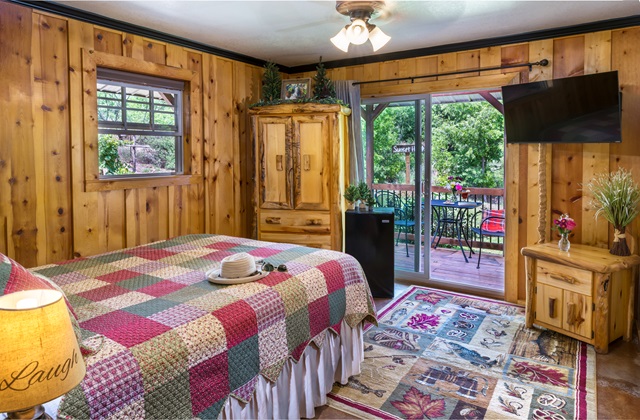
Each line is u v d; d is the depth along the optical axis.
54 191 3.11
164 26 3.56
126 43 3.50
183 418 1.61
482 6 3.09
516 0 2.97
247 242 3.20
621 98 3.38
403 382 2.66
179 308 1.87
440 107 7.62
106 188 3.41
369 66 4.63
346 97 4.63
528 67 3.80
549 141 3.55
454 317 3.72
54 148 3.10
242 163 4.68
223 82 4.38
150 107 3.82
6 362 0.97
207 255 2.80
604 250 3.37
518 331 3.42
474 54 4.07
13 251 2.91
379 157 4.91
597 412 2.32
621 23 3.35
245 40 3.98
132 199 3.64
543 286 3.36
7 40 2.82
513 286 4.08
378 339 3.28
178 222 4.03
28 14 2.91
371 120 4.90
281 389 2.14
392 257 4.22
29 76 2.94
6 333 0.97
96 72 3.32
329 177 4.23
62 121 3.13
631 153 3.39
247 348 1.89
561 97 3.40
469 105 7.40
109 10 3.16
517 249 4.02
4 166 2.85
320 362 2.38
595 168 3.55
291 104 4.20
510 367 2.83
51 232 3.11
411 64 4.40
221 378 1.77
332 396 2.52
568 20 3.43
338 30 3.68
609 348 3.10
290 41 4.02
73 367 1.09
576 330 3.15
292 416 2.18
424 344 3.19
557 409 2.35
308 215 4.30
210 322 1.78
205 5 3.06
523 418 2.27
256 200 4.41
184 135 4.08
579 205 3.65
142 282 2.23
